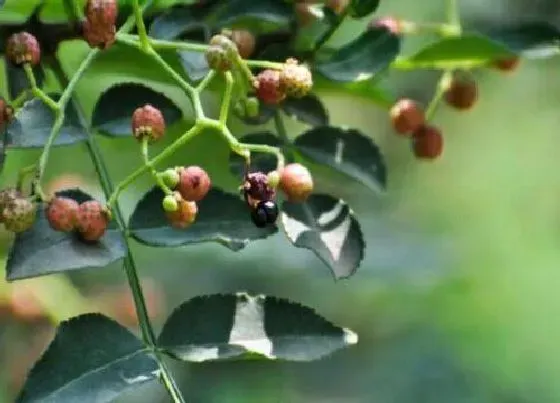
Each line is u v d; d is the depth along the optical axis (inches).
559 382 44.6
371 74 21.1
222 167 24.5
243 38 20.7
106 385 19.2
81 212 19.2
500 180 58.1
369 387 40.6
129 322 26.0
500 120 58.4
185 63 20.5
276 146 21.0
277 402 36.7
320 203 20.3
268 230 20.0
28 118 19.9
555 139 57.4
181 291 31.7
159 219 20.0
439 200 54.3
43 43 20.7
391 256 29.6
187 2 21.3
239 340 19.6
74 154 26.4
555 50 21.8
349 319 38.9
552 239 54.8
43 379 19.1
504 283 48.9
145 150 19.4
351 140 21.3
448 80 22.5
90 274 28.5
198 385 35.6
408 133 22.4
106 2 19.7
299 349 19.6
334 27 21.3
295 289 32.1
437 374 41.1
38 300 25.6
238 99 20.8
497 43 21.7
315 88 22.4
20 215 19.0
